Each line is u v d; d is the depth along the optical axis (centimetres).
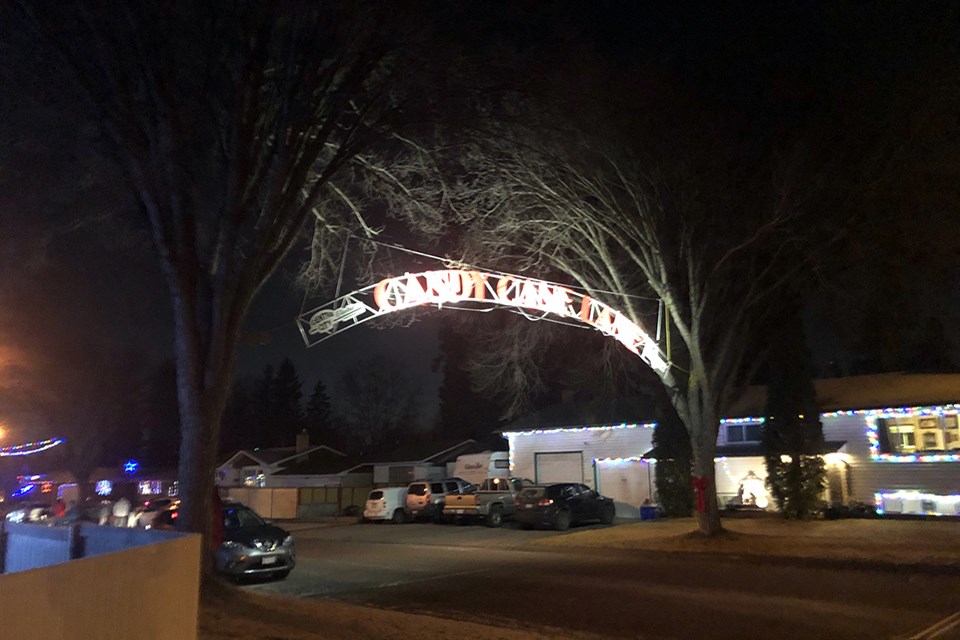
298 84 1277
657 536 2178
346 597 1436
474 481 4112
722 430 3061
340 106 1316
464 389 6366
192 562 621
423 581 1620
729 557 1841
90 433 4291
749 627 1095
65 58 1142
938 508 2481
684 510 2792
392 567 1884
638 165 1886
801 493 2455
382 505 3519
